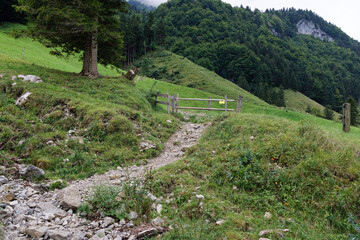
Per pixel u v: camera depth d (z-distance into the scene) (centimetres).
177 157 861
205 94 3891
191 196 561
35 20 1633
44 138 800
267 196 582
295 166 664
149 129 1105
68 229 412
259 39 17575
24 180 584
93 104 1112
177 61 9588
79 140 856
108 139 911
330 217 529
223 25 16950
